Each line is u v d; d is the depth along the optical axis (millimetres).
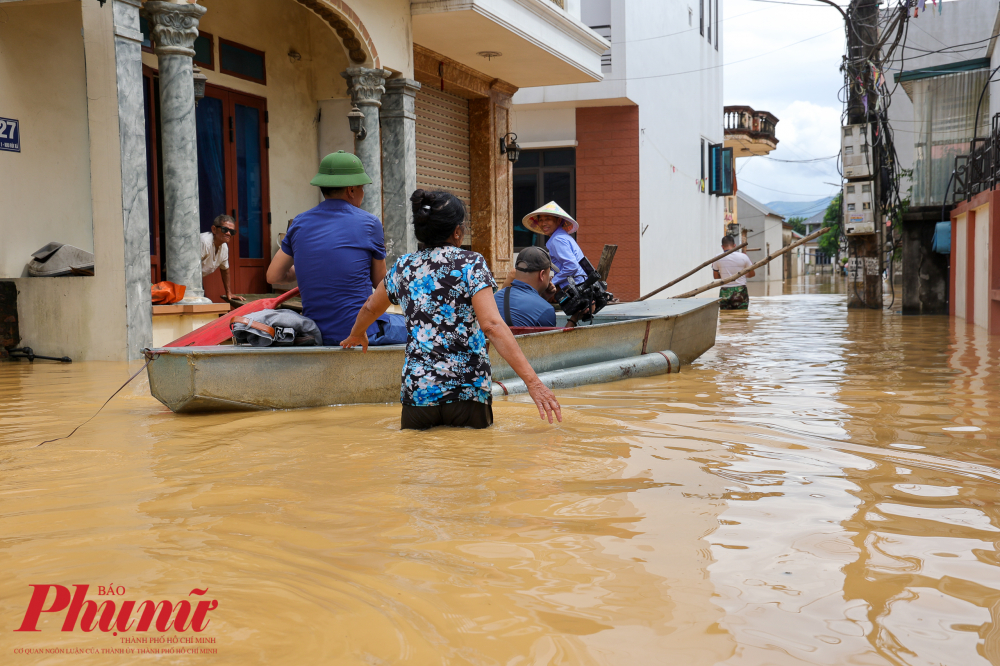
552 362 5266
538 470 2744
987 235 10164
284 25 10945
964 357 7020
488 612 1583
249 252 10484
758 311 15172
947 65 16750
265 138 10656
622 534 2061
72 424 3695
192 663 1364
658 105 19828
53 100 7738
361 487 2508
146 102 8883
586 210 18750
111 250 6605
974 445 3291
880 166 15195
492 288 3527
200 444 3209
